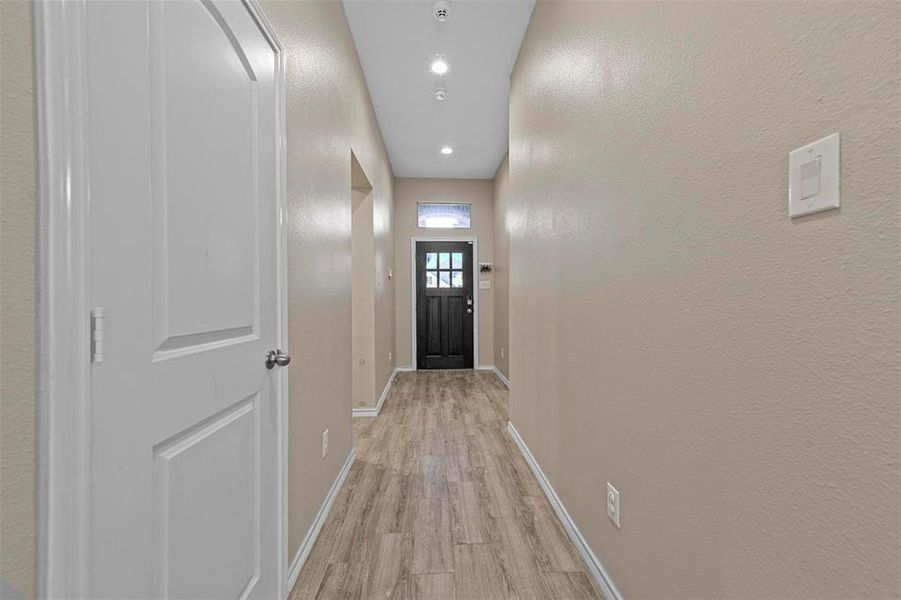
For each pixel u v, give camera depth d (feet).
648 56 3.54
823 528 1.94
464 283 19.04
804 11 2.01
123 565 2.15
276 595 4.15
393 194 18.04
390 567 4.93
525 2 7.43
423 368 18.94
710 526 2.77
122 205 2.15
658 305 3.39
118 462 2.12
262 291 3.87
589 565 4.80
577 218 5.28
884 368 1.67
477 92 10.73
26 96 1.72
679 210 3.10
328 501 6.28
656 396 3.43
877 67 1.68
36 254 1.76
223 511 3.16
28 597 1.73
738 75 2.47
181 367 2.64
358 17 7.81
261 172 3.85
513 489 6.97
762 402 2.31
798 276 2.06
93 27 1.97
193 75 2.78
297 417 4.90
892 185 1.63
